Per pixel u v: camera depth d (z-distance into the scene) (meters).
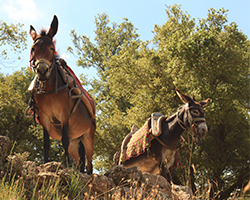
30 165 4.24
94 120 7.00
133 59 15.39
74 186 4.04
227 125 14.47
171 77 13.65
